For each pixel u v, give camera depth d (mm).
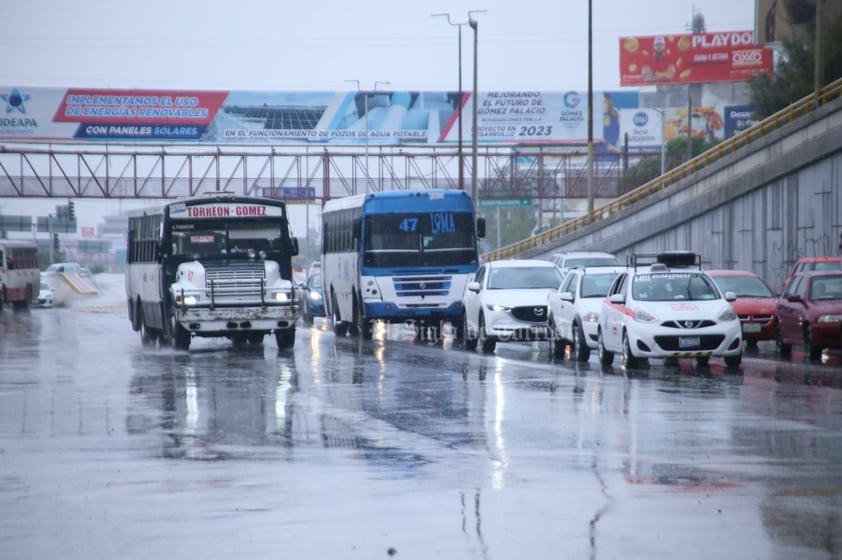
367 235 70562
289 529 18172
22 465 24891
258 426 30875
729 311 46531
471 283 63031
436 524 18375
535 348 63844
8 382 44125
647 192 121188
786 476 22438
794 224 92500
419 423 31031
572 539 17172
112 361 54438
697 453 25359
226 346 65625
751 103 172375
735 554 16203
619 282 50688
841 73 157125
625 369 46844
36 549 17125
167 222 61594
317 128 195875
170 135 192875
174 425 31359
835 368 47656
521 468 23578
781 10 167000
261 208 61938
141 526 18562
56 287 157250
